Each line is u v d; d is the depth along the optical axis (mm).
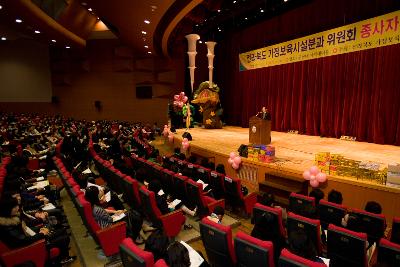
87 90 23016
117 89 22953
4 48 21125
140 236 5484
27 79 21781
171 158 9219
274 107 16859
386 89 11422
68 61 22656
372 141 12078
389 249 3396
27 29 15664
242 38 18781
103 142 13953
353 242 3670
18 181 5863
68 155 10711
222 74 21328
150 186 5949
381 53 11453
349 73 12734
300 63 15008
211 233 3932
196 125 20203
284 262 3002
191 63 18234
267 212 4453
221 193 7023
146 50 19750
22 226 4527
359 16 12039
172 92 22562
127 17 12039
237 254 3586
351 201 6684
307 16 14281
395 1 10805
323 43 13531
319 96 14242
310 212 4750
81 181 6695
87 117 23109
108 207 5934
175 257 2982
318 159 7289
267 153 8383
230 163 9227
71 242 5574
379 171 6469
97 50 22797
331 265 3963
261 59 17312
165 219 5254
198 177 7652
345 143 11984
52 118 20969
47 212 5711
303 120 15188
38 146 11609
